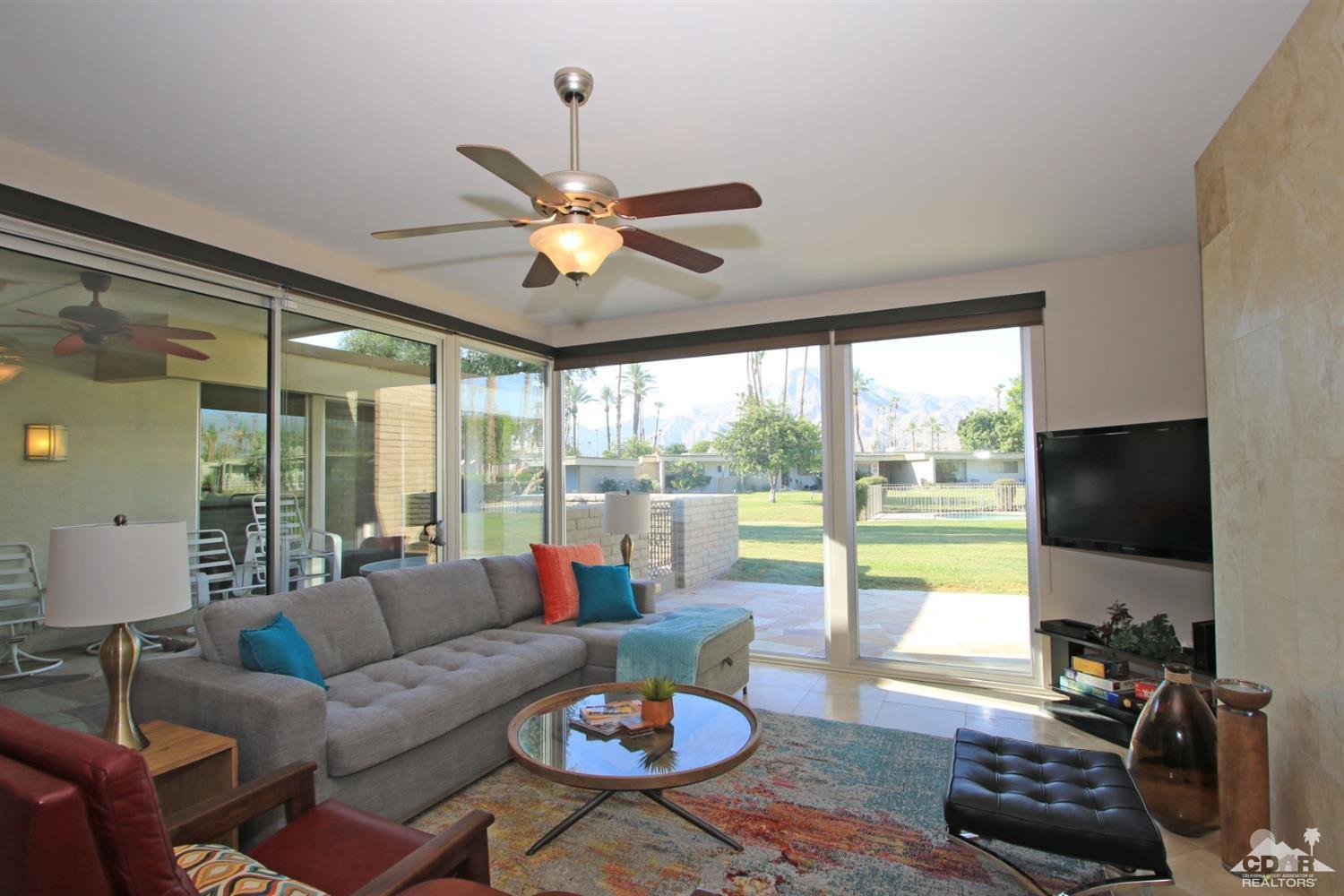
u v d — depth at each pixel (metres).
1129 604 3.74
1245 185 2.23
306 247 3.55
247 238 3.25
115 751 0.99
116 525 2.01
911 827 2.49
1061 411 3.92
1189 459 3.14
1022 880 1.94
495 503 5.03
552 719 2.54
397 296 4.10
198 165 2.65
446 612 3.58
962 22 1.83
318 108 2.24
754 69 2.03
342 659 2.98
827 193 2.94
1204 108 2.30
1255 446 2.24
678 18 1.79
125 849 0.98
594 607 3.96
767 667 4.64
